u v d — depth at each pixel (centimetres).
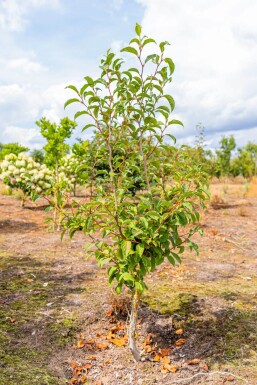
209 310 378
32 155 2200
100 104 285
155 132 302
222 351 312
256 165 2750
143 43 280
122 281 292
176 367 291
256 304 394
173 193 296
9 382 259
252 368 289
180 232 763
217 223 866
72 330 340
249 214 1008
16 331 332
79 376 282
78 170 317
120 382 276
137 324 352
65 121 888
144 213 288
